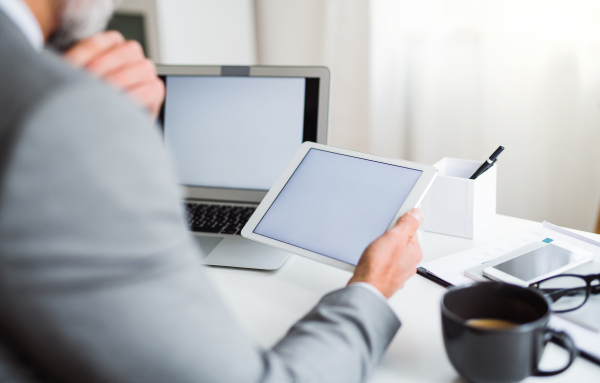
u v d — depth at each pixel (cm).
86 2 35
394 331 43
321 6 199
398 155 196
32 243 24
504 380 37
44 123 24
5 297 25
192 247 31
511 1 155
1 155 24
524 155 167
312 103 82
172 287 28
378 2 181
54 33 35
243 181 85
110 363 27
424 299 54
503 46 161
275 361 35
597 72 148
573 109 155
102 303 26
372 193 61
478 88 171
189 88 86
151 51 162
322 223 62
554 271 54
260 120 84
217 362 30
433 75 177
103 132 25
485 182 72
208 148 86
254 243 71
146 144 28
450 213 71
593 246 62
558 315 46
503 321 42
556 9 149
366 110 200
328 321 41
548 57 154
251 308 54
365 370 39
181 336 28
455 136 181
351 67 198
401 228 51
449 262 61
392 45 183
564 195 164
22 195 23
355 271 48
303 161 69
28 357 30
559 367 41
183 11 174
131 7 152
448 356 40
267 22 216
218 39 196
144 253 27
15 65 26
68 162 24
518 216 174
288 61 216
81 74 27
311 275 62
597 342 43
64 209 24
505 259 58
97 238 25
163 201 28
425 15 174
